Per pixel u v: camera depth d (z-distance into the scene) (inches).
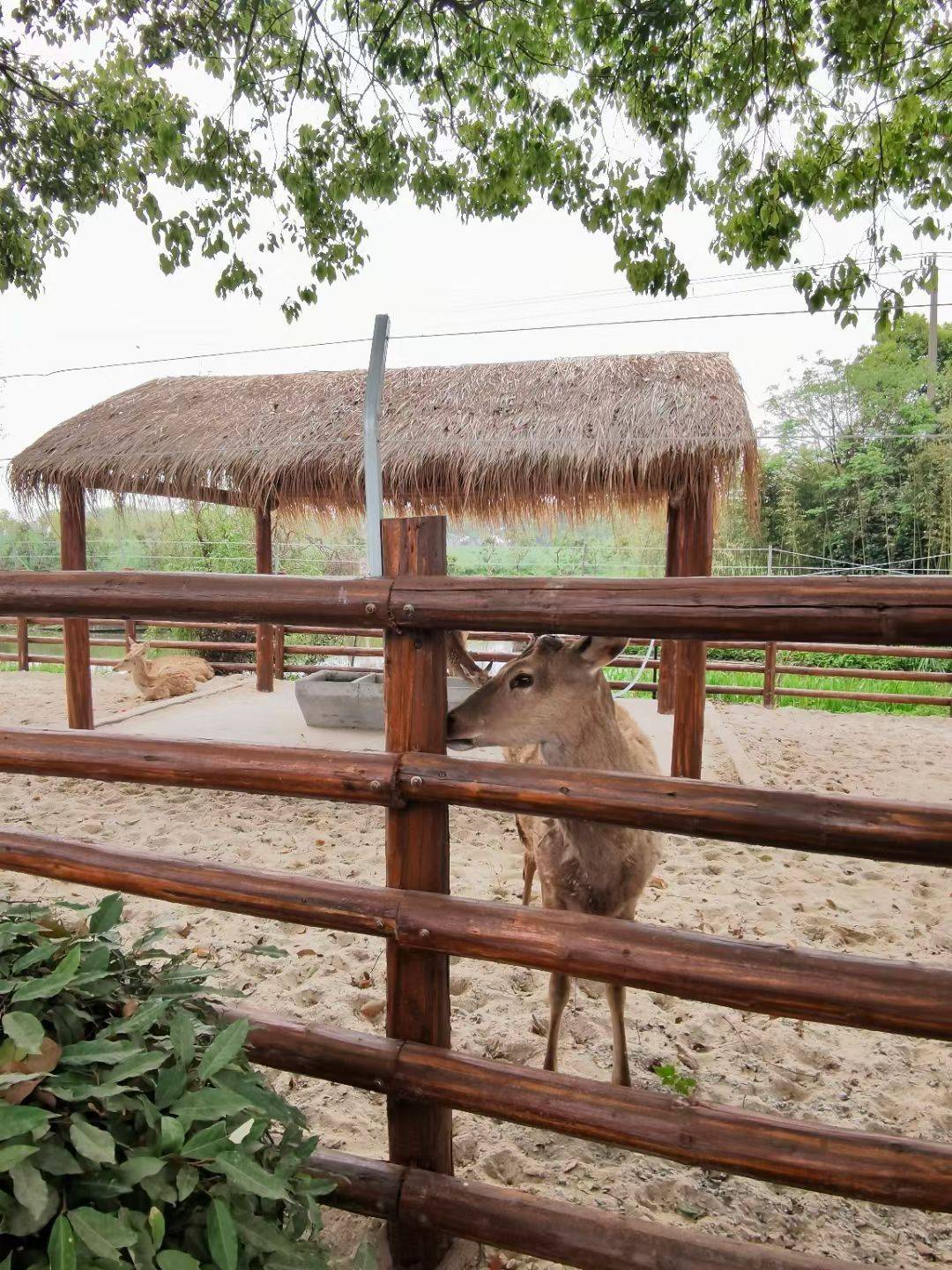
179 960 77.6
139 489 277.3
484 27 208.4
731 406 225.1
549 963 72.5
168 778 83.9
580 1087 74.0
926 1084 113.0
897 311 183.2
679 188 195.6
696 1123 70.1
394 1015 81.0
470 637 376.5
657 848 111.2
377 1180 79.7
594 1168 98.0
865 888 178.4
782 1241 87.5
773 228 193.2
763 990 66.9
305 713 295.4
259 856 190.1
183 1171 55.6
